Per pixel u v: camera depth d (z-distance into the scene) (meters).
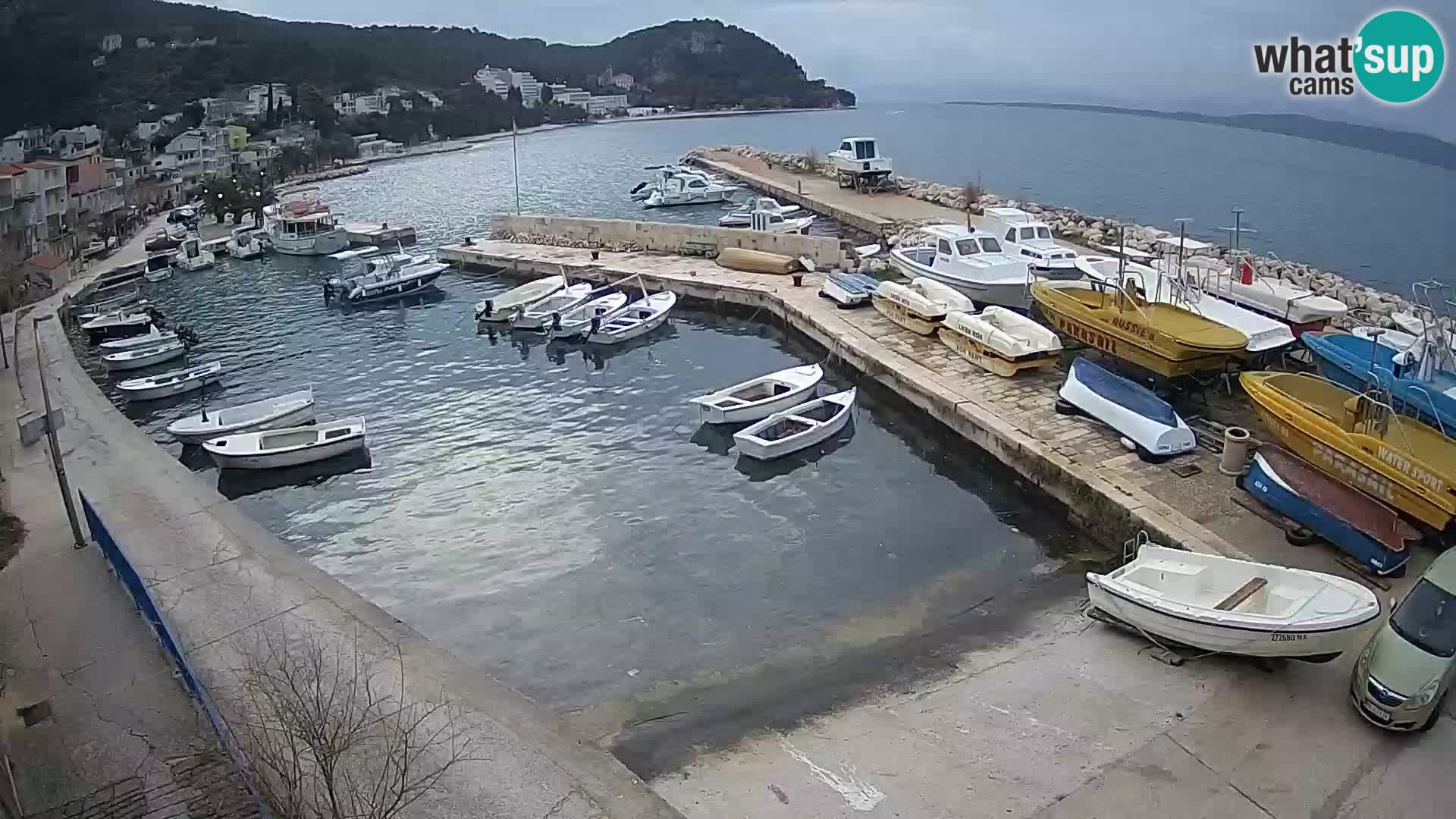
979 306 30.11
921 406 24.33
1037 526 18.97
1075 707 12.46
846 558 17.91
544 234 47.53
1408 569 14.78
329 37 190.25
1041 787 10.96
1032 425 21.39
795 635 15.39
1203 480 18.16
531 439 24.44
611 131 166.88
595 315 32.25
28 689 12.94
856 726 12.65
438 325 36.09
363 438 23.45
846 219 52.19
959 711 12.70
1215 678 12.76
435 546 18.98
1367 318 26.69
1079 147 115.38
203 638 13.98
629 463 22.67
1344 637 12.03
